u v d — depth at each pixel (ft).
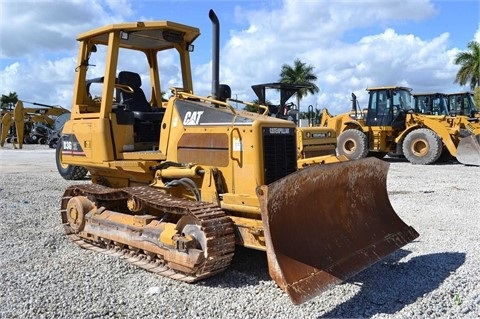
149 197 16.65
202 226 14.47
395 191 34.01
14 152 82.43
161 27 19.30
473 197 31.50
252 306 13.48
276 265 12.92
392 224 17.48
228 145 16.21
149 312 13.05
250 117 16.16
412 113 58.13
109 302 13.69
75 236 20.15
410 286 15.01
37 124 113.19
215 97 17.92
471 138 52.90
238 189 15.99
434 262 17.44
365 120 61.21
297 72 163.63
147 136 21.09
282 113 30.22
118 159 19.76
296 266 13.25
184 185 17.24
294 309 13.29
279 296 14.20
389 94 58.49
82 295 14.19
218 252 14.55
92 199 19.70
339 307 13.44
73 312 12.97
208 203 15.90
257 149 15.55
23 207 27.17
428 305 13.48
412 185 37.04
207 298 14.02
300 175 14.05
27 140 113.70
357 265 14.64
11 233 21.29
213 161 16.66
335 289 14.79
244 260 17.48
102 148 19.61
